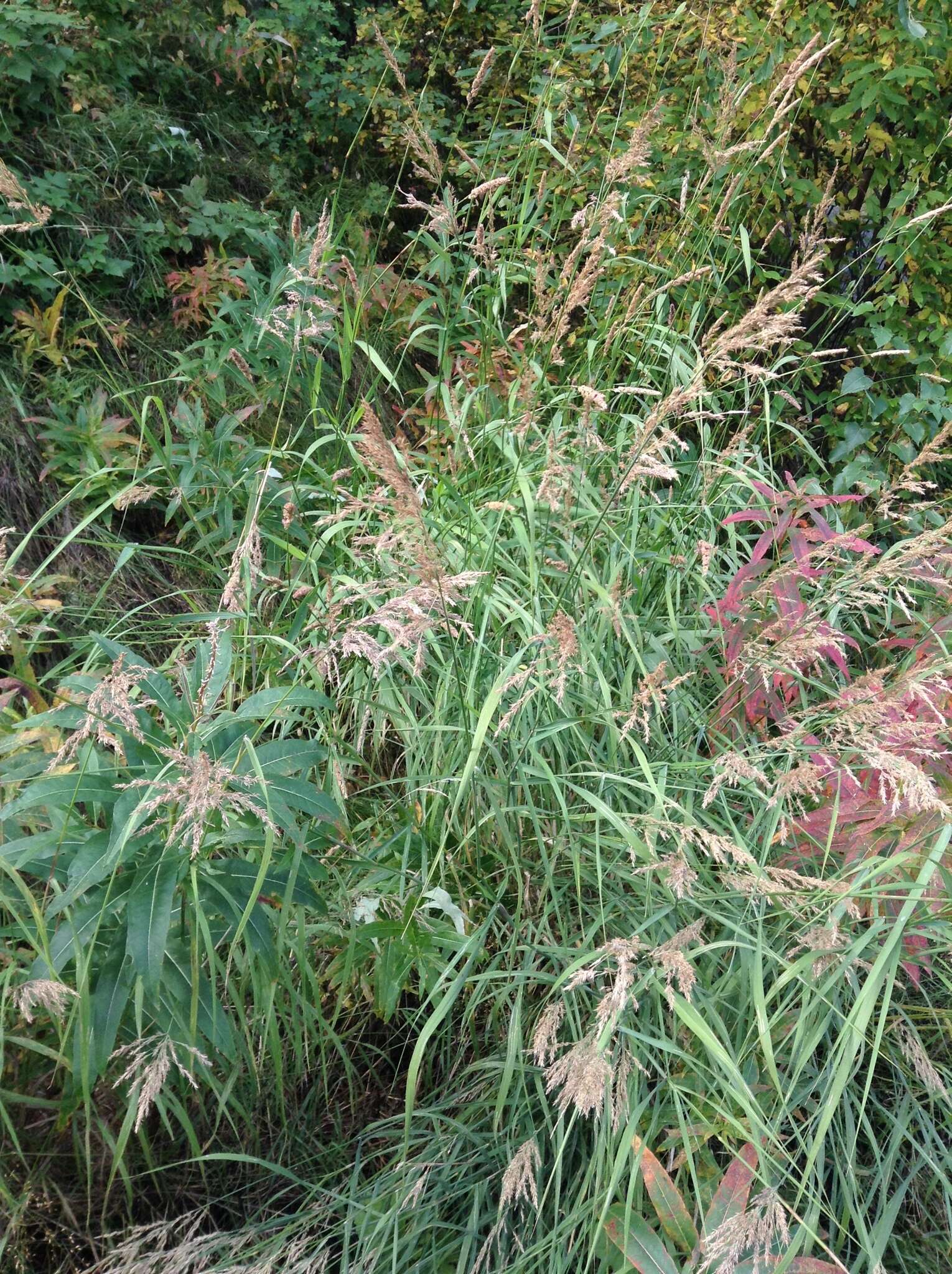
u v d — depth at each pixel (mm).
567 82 3697
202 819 1646
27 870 1859
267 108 5082
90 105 4070
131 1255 1731
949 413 3445
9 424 3039
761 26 3568
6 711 2160
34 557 2908
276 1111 2094
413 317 3041
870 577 2303
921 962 2037
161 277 3795
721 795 2334
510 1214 1889
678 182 3502
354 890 2164
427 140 3010
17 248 3203
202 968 2020
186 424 3072
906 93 3637
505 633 2521
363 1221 1840
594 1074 1591
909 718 2025
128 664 1965
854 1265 1812
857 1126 1927
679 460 3152
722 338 2438
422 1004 2070
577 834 2203
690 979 1652
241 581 2570
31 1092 1928
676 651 2773
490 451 2969
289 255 3904
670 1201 1724
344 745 2441
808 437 3836
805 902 1973
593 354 3033
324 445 3582
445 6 5273
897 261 3506
